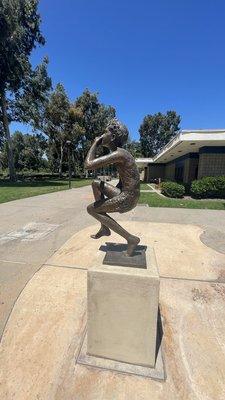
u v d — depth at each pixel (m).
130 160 2.01
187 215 8.11
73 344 2.26
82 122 37.19
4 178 30.77
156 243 4.98
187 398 1.79
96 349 2.09
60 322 2.54
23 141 56.44
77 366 2.04
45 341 2.30
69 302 2.88
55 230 6.09
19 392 1.82
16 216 7.77
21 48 22.06
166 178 31.50
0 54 18.78
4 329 2.45
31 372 1.98
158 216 7.90
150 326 1.94
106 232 2.35
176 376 1.96
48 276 3.52
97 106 41.91
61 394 1.81
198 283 3.36
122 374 1.97
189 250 4.61
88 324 2.05
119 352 2.05
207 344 2.28
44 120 31.81
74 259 4.13
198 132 11.97
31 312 2.70
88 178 39.56
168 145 16.47
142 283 1.87
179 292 3.13
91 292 1.97
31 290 3.14
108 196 2.14
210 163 14.37
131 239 2.12
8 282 3.36
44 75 24.44
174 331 2.44
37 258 4.21
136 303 1.91
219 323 2.56
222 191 13.07
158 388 1.86
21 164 56.75
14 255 4.36
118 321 1.98
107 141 2.05
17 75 20.94
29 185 20.69
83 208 9.21
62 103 32.81
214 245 4.94
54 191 15.50
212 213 8.51
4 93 22.78
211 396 1.80
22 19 20.95
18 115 26.14
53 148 39.97
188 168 17.41
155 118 55.81
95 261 2.11
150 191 18.00
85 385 1.88
